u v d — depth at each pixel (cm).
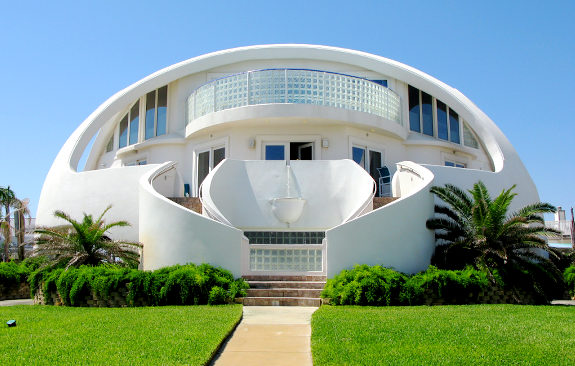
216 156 1992
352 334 762
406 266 1306
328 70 2192
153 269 1329
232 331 825
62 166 1881
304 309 1078
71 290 1139
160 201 1342
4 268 1571
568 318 927
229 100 1909
